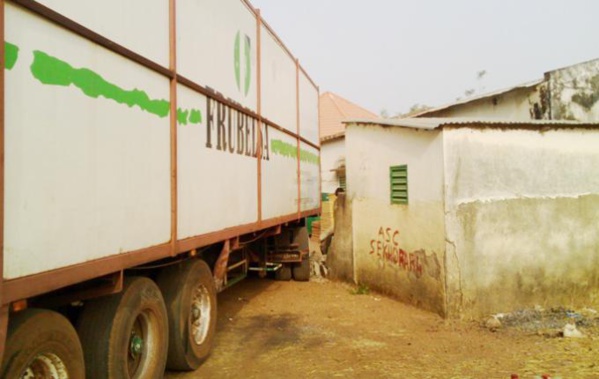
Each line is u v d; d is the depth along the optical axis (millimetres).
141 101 3705
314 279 10906
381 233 8953
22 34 2480
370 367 5281
